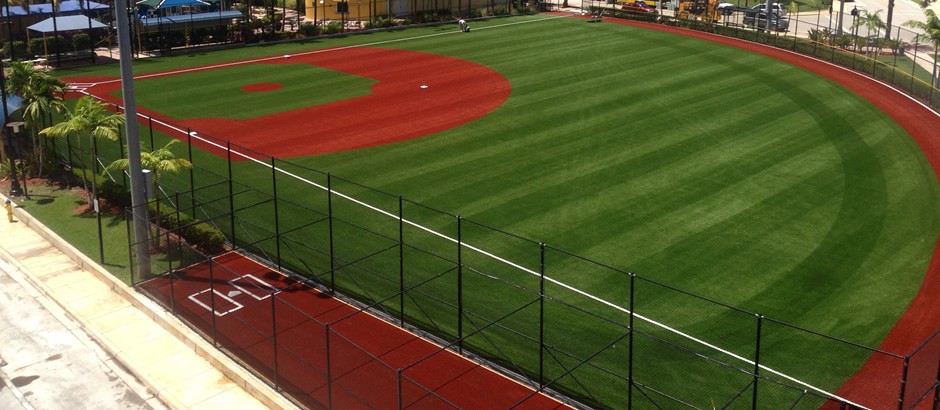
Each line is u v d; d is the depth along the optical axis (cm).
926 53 8500
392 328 2761
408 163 4497
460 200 3925
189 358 2638
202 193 3966
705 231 3569
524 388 2417
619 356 2584
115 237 3478
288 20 9600
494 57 7550
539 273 3147
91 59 7281
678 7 10350
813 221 3706
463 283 3073
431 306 2911
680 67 7144
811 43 7931
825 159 4644
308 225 3319
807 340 2678
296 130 5153
